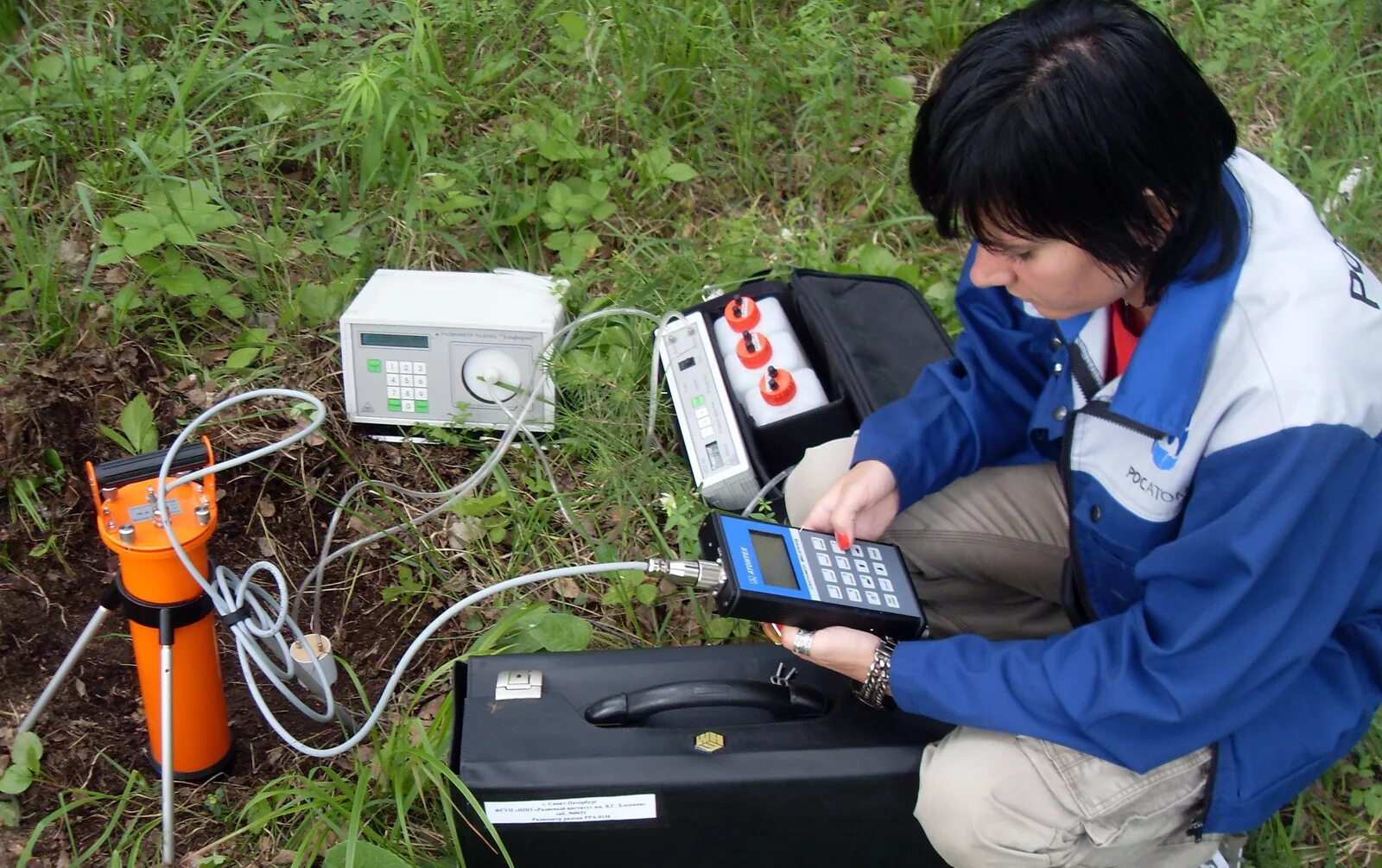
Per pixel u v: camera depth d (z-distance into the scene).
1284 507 1.33
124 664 2.08
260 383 2.47
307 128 2.80
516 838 1.63
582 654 1.77
